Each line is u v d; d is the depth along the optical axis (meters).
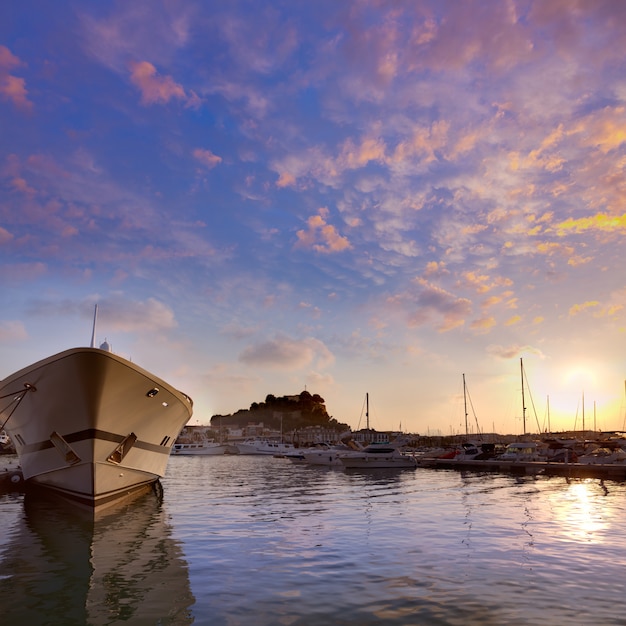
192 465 67.56
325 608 9.17
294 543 14.77
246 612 9.03
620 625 8.28
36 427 19.78
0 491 27.16
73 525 17.86
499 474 45.66
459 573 11.42
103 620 8.79
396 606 9.24
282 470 54.09
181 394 23.22
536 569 11.76
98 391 17.91
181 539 15.42
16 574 11.64
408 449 96.88
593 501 25.23
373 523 18.27
